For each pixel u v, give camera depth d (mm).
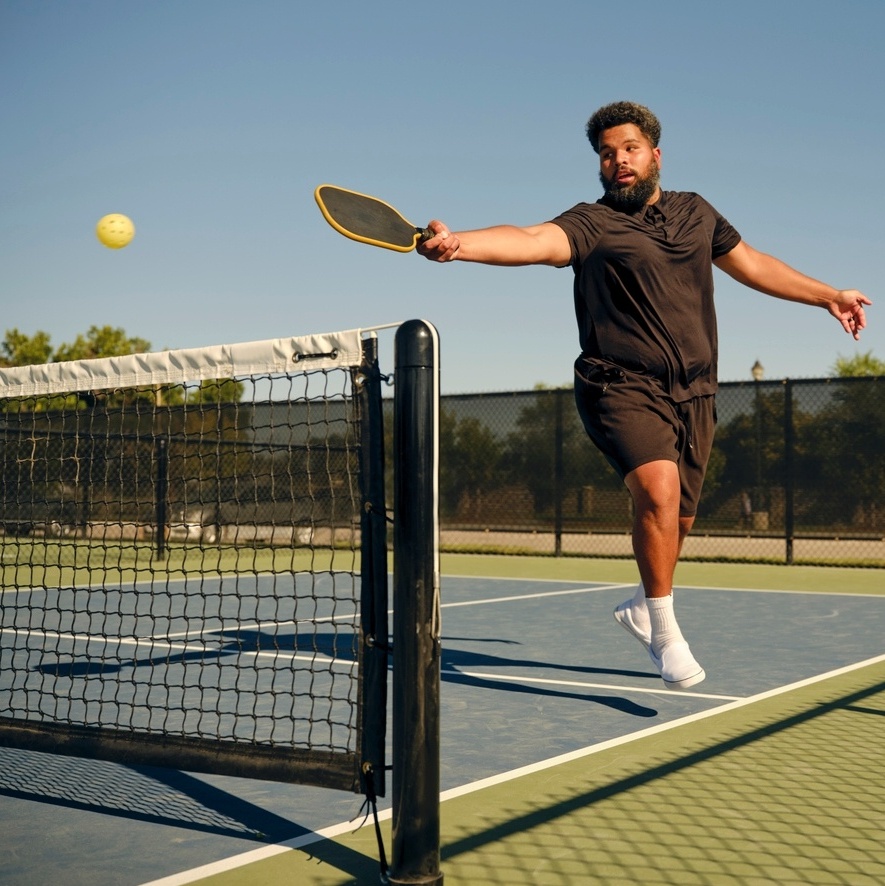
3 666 5395
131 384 3080
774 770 3361
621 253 3367
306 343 2693
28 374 3371
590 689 4812
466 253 2566
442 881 2350
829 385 11789
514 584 10234
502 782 3234
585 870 2480
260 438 10789
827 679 5004
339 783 2520
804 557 12273
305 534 13406
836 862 2525
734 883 2393
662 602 3498
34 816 2971
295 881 2436
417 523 2350
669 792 3123
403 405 2379
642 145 3441
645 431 3416
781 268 3848
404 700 2330
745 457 12211
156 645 6168
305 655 5820
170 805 3082
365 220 2281
